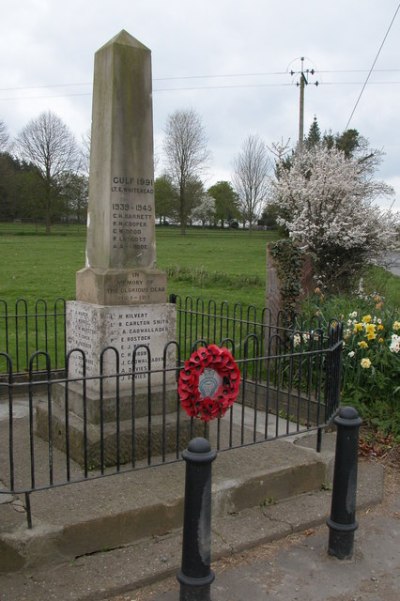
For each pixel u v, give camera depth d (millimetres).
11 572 3377
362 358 6223
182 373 4082
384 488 4840
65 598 3184
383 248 12211
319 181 12227
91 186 5121
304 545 3947
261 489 4324
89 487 4047
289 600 3381
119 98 4863
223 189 71188
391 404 6137
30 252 28531
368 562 3789
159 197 53250
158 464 3979
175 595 3342
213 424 5762
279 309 7398
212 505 4094
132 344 4949
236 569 3660
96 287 4945
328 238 11969
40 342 9711
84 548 3568
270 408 6449
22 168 58344
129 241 5027
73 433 4605
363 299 9477
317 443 4871
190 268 19594
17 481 4180
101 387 3771
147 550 3664
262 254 30375
